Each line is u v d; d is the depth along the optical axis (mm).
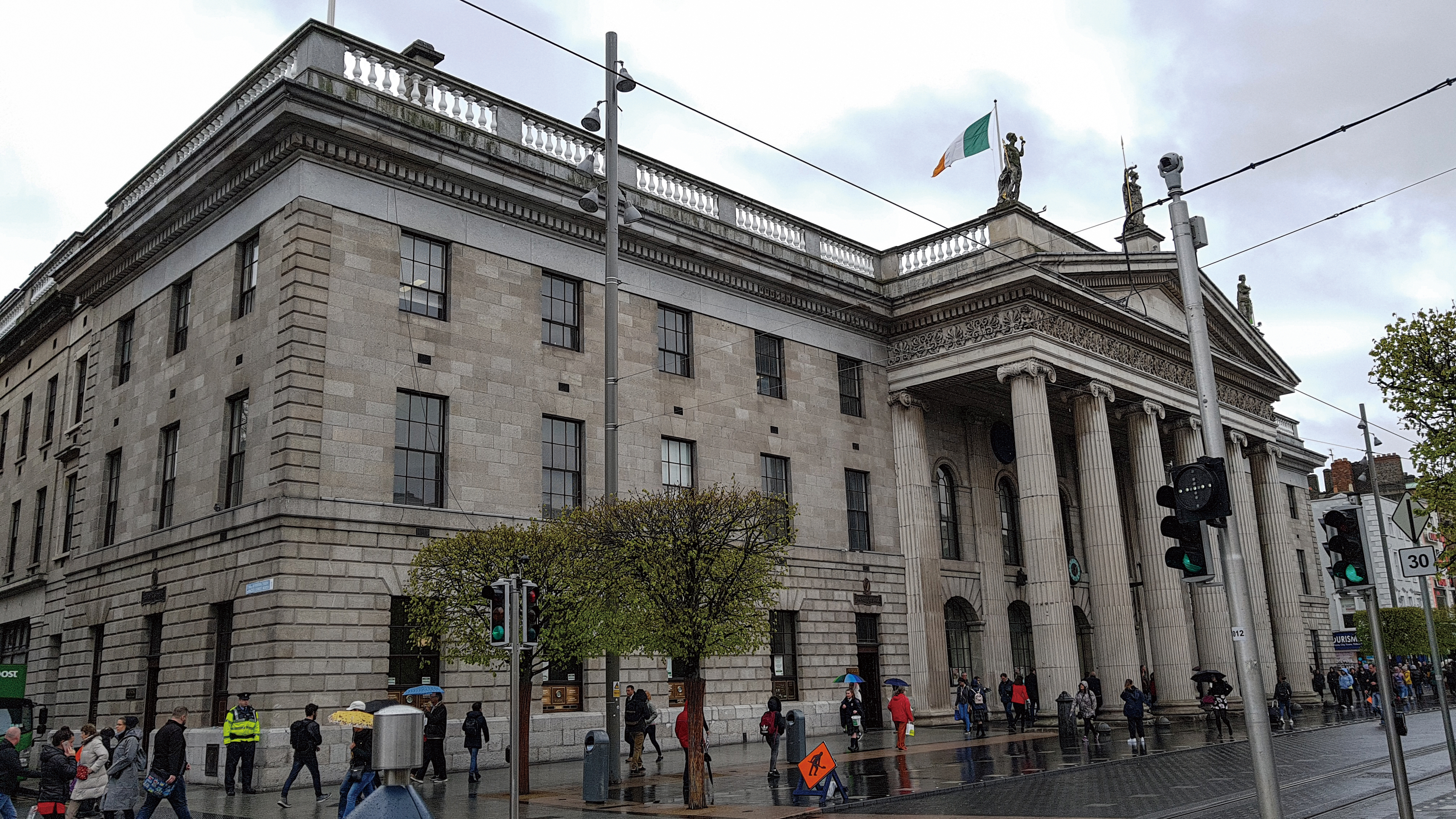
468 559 21859
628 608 19516
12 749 15070
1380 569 76000
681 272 35062
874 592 38594
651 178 34750
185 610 27078
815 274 38625
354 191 27250
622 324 32906
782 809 18297
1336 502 78000
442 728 23672
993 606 43156
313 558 24703
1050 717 36062
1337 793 18984
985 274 38625
